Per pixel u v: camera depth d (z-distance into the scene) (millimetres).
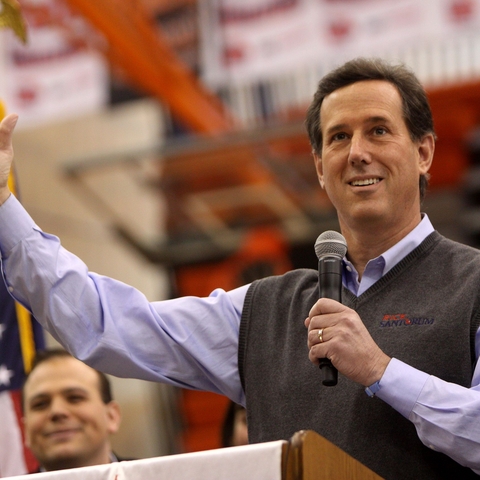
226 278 24078
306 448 3418
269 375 4812
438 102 19234
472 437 4180
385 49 14734
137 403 22391
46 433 6941
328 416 4555
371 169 4855
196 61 18062
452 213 21875
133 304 5051
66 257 4945
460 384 4430
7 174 4750
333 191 4984
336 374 4348
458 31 14422
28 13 17016
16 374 7055
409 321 4617
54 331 4934
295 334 4852
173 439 21938
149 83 18938
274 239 23609
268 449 3488
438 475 4391
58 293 4855
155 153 21953
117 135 23422
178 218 24188
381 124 4961
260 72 15742
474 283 4594
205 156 21828
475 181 21578
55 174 23812
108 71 18688
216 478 3547
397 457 4395
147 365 5035
